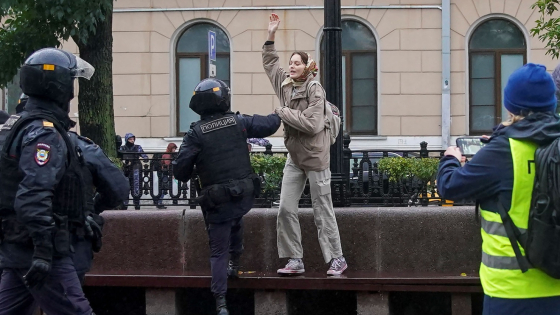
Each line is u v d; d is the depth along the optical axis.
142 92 17.86
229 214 5.43
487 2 17.48
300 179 6.00
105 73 9.50
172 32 17.83
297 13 17.64
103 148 9.44
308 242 6.46
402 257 6.41
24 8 9.26
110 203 4.38
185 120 18.05
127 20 17.84
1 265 3.93
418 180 7.06
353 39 17.86
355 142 17.72
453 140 17.64
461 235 6.38
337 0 6.62
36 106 3.98
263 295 6.11
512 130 3.27
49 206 3.72
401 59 17.66
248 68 17.78
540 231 3.14
